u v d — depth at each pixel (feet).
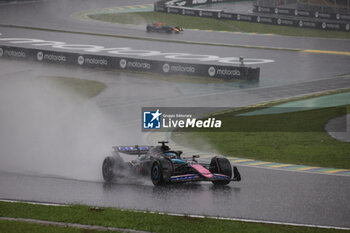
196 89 474.49
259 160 217.77
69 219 111.45
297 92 463.01
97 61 574.56
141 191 148.66
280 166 201.36
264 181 168.76
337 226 114.52
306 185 162.09
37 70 545.03
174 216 116.37
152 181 157.58
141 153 173.68
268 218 120.16
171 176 152.76
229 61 622.13
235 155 231.50
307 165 205.26
